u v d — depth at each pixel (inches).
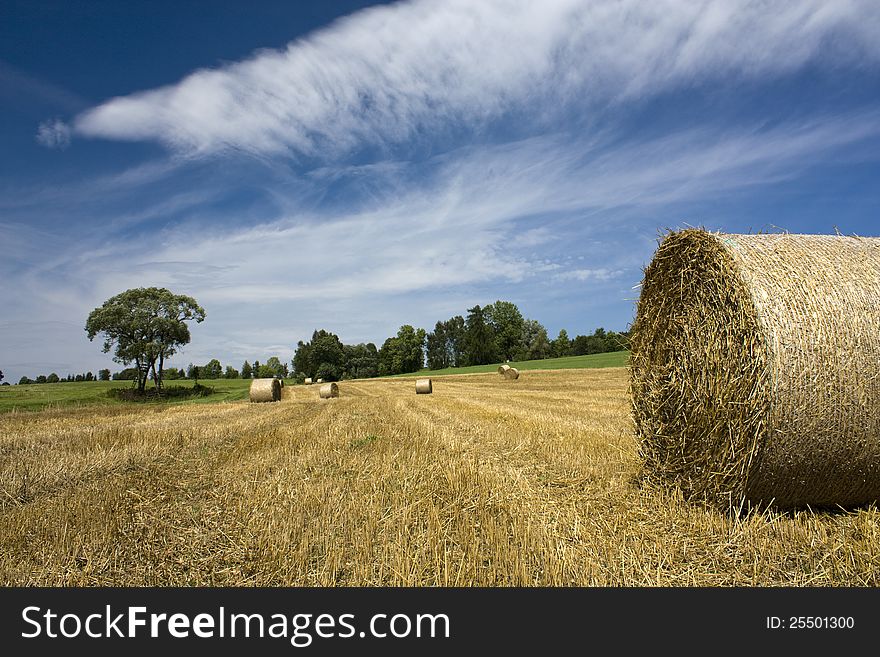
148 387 2139.5
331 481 302.2
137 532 227.8
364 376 4421.8
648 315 306.3
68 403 1537.9
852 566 182.2
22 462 356.5
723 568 184.1
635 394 317.1
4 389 1996.8
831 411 218.5
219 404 1122.0
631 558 187.9
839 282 229.5
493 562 188.2
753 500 236.1
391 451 386.3
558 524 219.1
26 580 185.2
